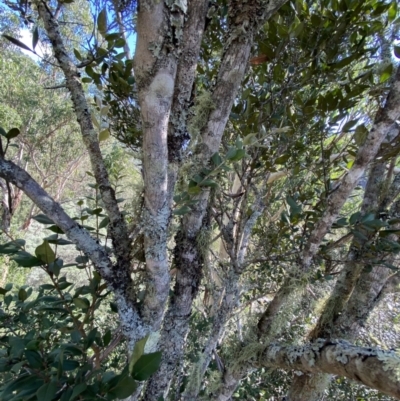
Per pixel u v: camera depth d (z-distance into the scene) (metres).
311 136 1.18
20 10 0.75
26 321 1.06
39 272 4.83
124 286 0.78
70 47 2.98
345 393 2.01
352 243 1.14
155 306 0.77
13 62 5.77
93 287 0.88
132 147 1.39
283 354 0.98
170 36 0.53
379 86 0.94
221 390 1.18
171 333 0.98
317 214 1.08
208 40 1.17
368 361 0.71
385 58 1.02
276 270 1.41
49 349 1.12
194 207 0.93
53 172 7.46
